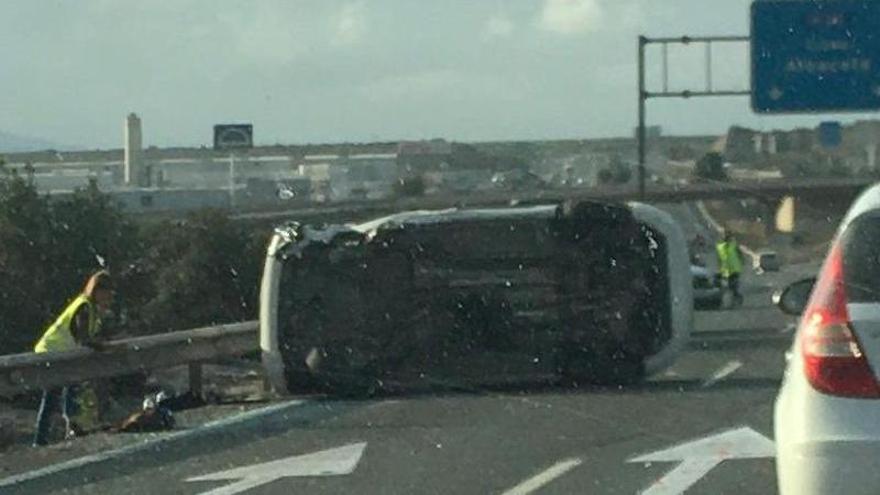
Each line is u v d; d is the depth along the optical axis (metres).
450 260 18.86
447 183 56.69
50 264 31.70
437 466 12.20
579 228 18.69
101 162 64.06
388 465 12.32
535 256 18.83
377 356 18.59
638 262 18.67
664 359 18.70
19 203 31.89
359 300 18.72
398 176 60.53
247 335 20.75
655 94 34.25
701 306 37.28
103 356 16.97
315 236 18.67
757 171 47.97
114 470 12.60
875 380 7.26
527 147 59.66
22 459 13.41
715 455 12.36
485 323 18.81
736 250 37.78
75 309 16.45
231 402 18.30
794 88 31.55
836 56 31.41
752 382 18.45
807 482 7.29
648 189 43.94
